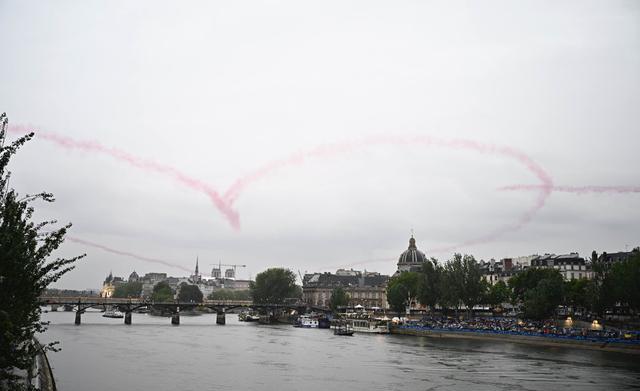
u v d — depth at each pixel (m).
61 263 30.34
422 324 180.50
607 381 82.81
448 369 95.69
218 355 114.25
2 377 29.03
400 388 77.62
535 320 162.12
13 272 26.91
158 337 155.25
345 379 85.12
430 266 198.50
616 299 145.38
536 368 96.19
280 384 80.31
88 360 100.38
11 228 27.33
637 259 139.25
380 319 195.75
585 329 135.75
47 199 29.73
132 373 86.88
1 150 27.31
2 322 24.92
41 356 78.50
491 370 93.94
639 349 113.69
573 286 178.12
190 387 76.56
